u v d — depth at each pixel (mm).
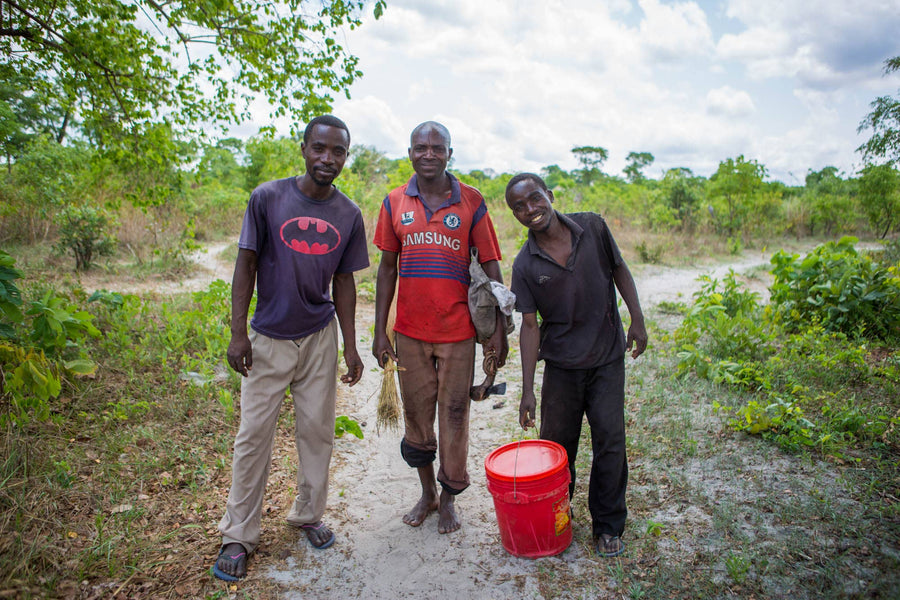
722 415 4355
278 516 3314
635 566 2812
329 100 6457
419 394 3160
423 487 3408
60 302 4406
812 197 23188
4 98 7293
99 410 4164
